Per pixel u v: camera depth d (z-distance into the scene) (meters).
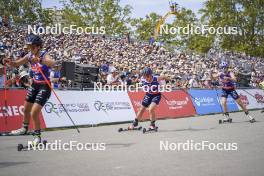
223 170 5.12
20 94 10.80
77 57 18.77
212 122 13.37
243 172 4.99
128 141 8.34
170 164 5.59
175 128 11.32
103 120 12.91
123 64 19.34
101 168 5.31
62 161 5.89
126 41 28.75
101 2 37.91
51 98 11.57
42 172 5.07
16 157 6.29
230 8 43.03
